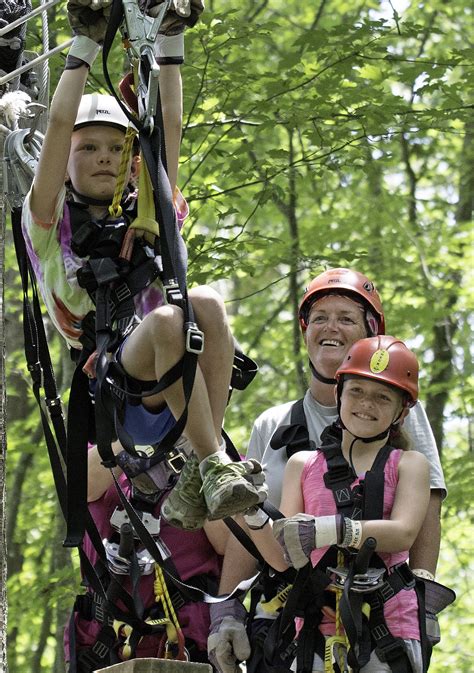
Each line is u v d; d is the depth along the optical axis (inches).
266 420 366.3
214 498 260.4
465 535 927.0
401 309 852.6
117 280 284.0
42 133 374.0
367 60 661.9
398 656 301.7
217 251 631.2
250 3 928.9
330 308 360.8
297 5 981.8
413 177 965.2
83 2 282.4
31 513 870.4
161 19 269.4
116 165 299.9
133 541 313.6
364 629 304.7
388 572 309.6
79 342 301.0
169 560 316.8
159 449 263.4
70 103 285.6
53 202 292.7
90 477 331.0
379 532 303.6
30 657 967.6
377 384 324.2
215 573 336.5
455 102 663.8
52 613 917.8
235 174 644.7
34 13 332.5
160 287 287.6
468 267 882.8
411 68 664.4
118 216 293.4
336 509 316.5
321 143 642.2
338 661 304.3
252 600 335.3
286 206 829.8
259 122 679.1
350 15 958.4
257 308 1064.2
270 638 316.5
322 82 639.8
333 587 307.6
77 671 326.6
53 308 296.5
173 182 305.3
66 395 773.3
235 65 632.4
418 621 308.0
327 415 356.5
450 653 915.4
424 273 892.0
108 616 323.3
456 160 974.4
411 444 336.8
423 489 317.7
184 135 644.1
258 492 263.4
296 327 899.4
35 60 335.0
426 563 335.3
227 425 940.6
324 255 721.6
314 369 359.9
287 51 861.8
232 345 276.4
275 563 314.2
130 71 293.4
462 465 824.9
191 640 327.3
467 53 658.2
